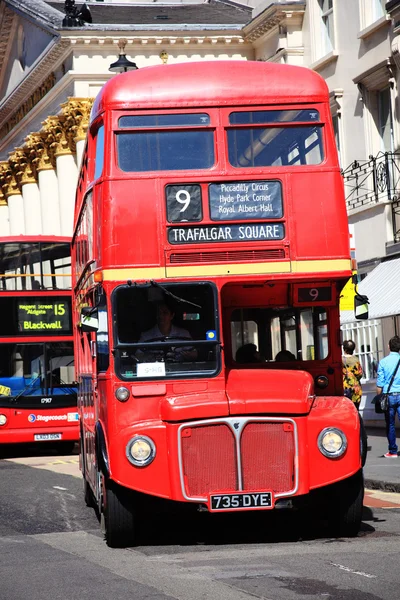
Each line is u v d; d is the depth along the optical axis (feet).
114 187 39.40
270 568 33.12
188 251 39.45
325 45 115.55
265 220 39.68
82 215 49.39
